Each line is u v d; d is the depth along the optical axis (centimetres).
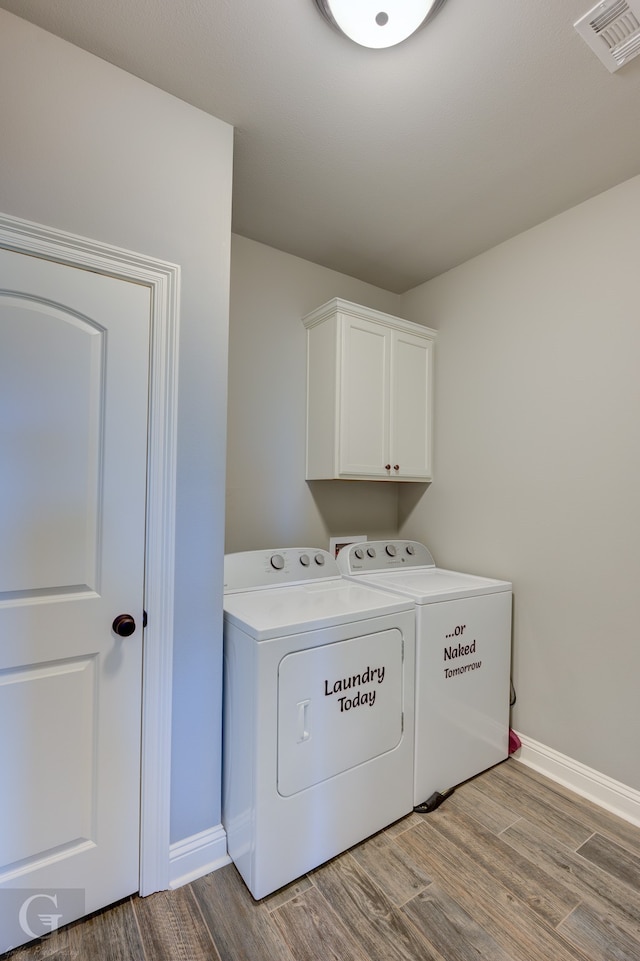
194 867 140
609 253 182
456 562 246
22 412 117
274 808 134
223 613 152
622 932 123
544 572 203
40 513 119
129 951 117
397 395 242
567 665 194
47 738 120
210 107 143
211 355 145
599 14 113
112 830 129
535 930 123
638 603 172
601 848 153
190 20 115
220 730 147
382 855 149
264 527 229
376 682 159
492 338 229
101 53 125
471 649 191
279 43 121
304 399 242
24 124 116
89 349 126
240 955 116
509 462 220
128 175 130
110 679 128
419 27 116
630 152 163
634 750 171
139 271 132
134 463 132
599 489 184
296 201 194
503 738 206
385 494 279
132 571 132
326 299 252
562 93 138
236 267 220
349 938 121
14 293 115
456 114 146
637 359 173
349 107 143
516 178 178
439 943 120
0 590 114
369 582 205
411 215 204
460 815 170
